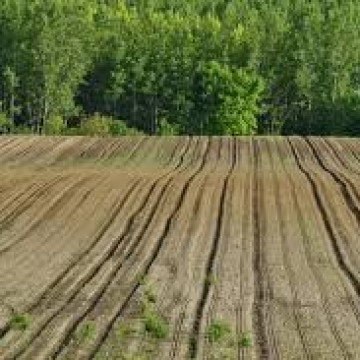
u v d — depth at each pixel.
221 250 41.66
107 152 78.25
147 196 53.66
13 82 142.62
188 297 34.06
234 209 50.78
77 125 149.62
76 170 66.88
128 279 36.56
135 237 44.12
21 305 33.09
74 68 146.88
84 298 33.94
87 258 40.12
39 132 141.25
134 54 153.38
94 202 51.84
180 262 39.38
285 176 63.34
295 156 77.69
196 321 31.11
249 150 80.50
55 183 57.69
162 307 32.75
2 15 152.38
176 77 152.38
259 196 54.53
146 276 36.94
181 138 86.75
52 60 145.12
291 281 36.62
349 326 30.95
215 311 32.28
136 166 70.31
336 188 57.97
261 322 31.14
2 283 36.03
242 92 143.75
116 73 152.12
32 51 145.00
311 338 29.58
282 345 28.80
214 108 144.50
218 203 52.22
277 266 39.03
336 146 83.69
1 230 45.69
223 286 35.66
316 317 31.91
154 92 152.62
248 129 145.25
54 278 36.78
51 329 30.28
